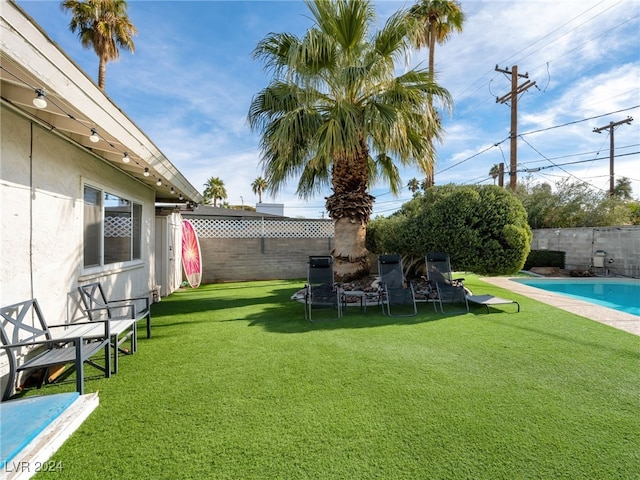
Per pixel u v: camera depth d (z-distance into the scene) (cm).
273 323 492
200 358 345
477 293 773
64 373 311
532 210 1573
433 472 176
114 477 172
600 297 885
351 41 600
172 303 666
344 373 304
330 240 1118
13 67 215
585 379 291
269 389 272
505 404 247
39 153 314
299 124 599
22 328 273
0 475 156
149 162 465
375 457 188
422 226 666
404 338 412
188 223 902
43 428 186
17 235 285
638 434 209
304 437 206
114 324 349
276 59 627
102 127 315
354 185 684
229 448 196
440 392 266
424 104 601
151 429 215
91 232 432
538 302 652
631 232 1169
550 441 202
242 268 1030
